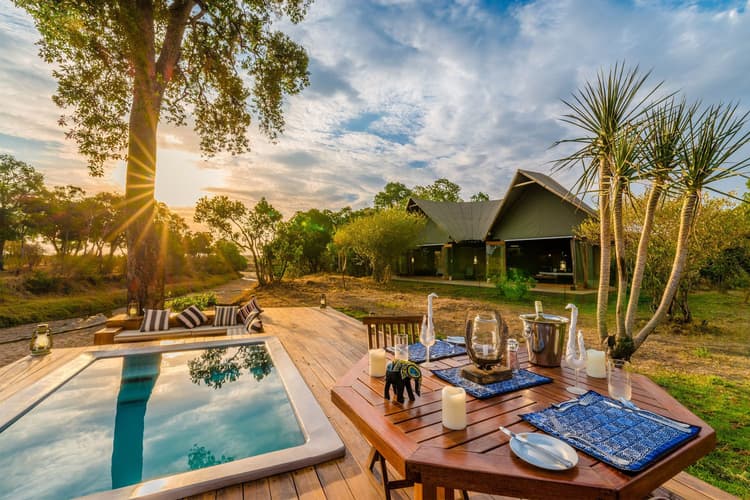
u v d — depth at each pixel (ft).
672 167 11.53
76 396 12.20
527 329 6.55
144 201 22.94
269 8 31.30
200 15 29.58
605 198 12.66
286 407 11.35
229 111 35.04
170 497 6.10
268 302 39.75
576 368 5.06
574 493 2.89
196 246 94.32
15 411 10.19
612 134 12.01
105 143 25.62
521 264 64.49
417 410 4.49
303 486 6.55
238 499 6.15
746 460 8.07
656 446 3.48
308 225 86.17
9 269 59.00
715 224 19.92
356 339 18.92
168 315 20.56
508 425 4.05
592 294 39.45
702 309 29.07
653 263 22.70
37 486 7.61
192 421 10.55
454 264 66.44
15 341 24.27
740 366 15.21
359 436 8.54
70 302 45.24
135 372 14.67
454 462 3.26
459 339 8.09
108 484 7.75
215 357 16.69
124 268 80.07
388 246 58.13
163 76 25.16
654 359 16.30
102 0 19.94
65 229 70.95
